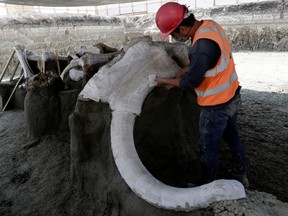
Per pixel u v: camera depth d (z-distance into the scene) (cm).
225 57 174
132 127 208
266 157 312
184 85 175
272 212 158
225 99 181
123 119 206
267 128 399
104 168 226
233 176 234
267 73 839
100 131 231
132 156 193
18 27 1125
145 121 237
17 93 498
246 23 1426
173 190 172
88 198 238
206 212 160
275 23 1338
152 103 240
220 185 158
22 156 325
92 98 219
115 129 204
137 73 220
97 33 1622
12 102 509
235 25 1459
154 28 1775
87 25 1538
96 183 231
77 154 238
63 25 1367
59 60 493
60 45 1344
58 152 315
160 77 221
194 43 171
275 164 295
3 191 277
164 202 169
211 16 1564
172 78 224
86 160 239
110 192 212
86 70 302
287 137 364
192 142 266
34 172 294
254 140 358
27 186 277
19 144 351
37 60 512
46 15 1309
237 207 156
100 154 232
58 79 367
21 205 255
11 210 252
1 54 1028
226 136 217
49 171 288
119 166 194
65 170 282
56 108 350
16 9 1486
